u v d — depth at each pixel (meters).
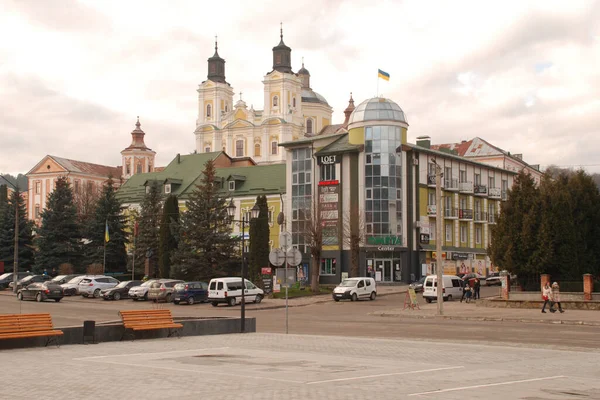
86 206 100.81
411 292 43.62
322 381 12.60
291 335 24.89
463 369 14.72
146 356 17.41
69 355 17.67
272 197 78.44
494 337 25.25
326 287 63.78
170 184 87.81
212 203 63.78
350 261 66.75
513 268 48.88
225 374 13.65
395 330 29.02
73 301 54.12
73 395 11.12
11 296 58.59
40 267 75.12
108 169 137.50
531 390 11.66
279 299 53.75
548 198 48.72
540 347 20.88
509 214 49.53
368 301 53.00
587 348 20.70
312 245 59.69
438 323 33.44
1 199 113.88
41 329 19.83
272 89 129.38
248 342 21.81
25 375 13.59
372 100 70.44
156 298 52.88
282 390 11.45
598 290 45.19
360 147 68.94
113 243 75.81
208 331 24.81
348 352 18.66
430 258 72.56
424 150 72.38
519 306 42.38
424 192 72.81
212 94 135.88
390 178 68.81
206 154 95.88
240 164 98.44
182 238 63.59
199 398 10.65
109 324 21.95
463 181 81.31
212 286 49.25
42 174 126.56
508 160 106.31
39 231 75.81
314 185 71.56
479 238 83.94
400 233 68.88
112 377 13.23
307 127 136.38
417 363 15.90
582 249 49.69
